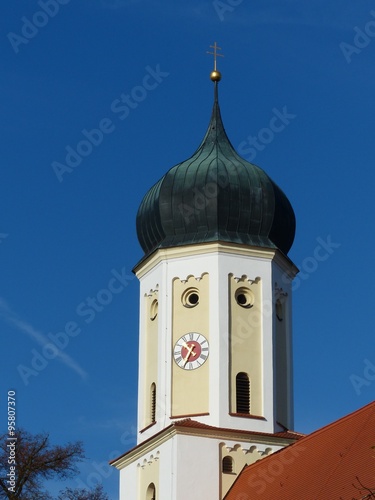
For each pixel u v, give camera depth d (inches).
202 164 3161.9
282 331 3127.5
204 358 3021.7
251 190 3137.3
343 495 2488.9
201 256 3085.6
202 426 2942.9
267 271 3100.4
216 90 3289.9
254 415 3004.4
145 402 3090.6
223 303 3046.3
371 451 2536.9
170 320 3068.4
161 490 2935.5
